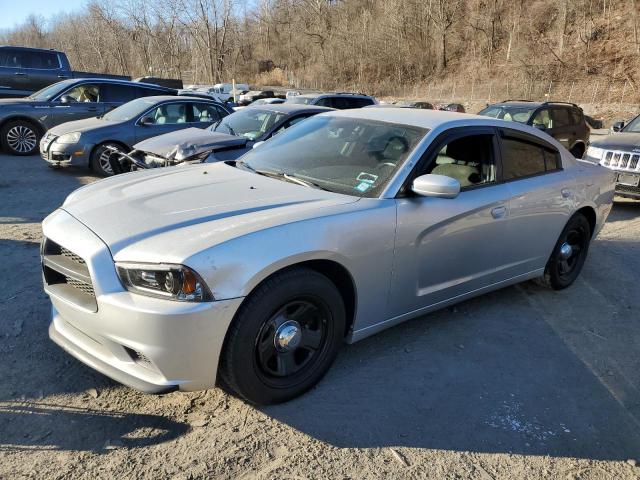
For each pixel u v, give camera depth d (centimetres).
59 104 1171
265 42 7481
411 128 381
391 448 278
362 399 316
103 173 955
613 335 423
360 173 357
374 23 6119
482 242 395
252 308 273
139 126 979
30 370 323
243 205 311
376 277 331
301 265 297
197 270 254
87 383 315
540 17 4703
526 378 352
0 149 1194
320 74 6356
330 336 318
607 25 4228
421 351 375
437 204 355
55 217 314
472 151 398
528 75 4222
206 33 6088
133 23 6488
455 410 312
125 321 256
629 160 842
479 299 472
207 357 264
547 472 270
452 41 5488
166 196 325
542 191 436
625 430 308
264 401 296
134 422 284
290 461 263
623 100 3538
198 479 248
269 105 897
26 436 268
